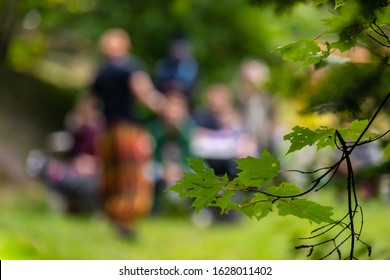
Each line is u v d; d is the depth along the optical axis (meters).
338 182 3.49
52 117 20.72
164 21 21.25
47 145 19.86
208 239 11.39
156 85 17.70
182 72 17.61
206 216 13.67
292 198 2.31
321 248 3.22
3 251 6.20
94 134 14.71
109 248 10.02
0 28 11.70
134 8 21.20
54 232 10.01
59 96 21.27
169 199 15.09
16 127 19.58
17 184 17.91
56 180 14.49
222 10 21.61
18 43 12.55
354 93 2.20
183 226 13.53
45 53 21.27
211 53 22.44
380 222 6.25
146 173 11.53
